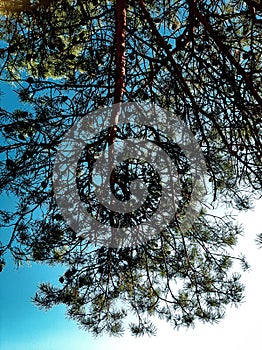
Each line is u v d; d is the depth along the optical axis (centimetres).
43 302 500
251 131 439
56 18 531
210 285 531
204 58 536
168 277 518
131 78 504
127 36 507
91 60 516
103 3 565
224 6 572
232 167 495
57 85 450
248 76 438
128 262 491
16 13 496
